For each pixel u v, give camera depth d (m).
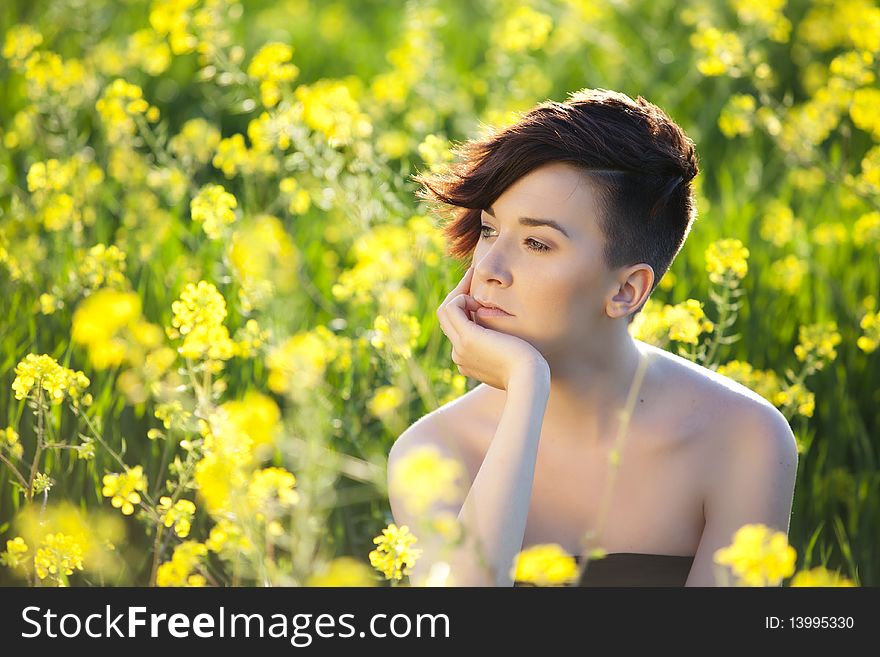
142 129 9.55
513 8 15.05
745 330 9.09
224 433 5.10
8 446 6.57
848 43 15.31
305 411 5.64
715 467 5.45
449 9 18.12
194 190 9.41
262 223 7.79
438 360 8.06
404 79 11.28
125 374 7.06
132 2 15.24
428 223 7.96
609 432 5.47
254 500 5.07
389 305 6.61
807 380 8.73
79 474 7.09
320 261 9.68
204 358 6.29
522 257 5.07
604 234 5.04
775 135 9.89
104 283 8.34
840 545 7.60
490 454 4.80
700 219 10.69
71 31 14.19
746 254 7.00
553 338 5.11
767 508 5.35
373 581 6.34
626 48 16.23
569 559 4.45
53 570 5.50
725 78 13.45
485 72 14.05
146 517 5.72
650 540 5.53
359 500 6.83
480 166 5.15
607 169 5.01
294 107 8.10
